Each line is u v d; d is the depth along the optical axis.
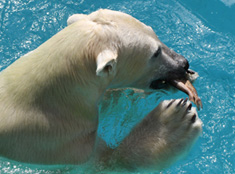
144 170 6.11
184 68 6.48
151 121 6.22
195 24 9.61
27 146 5.30
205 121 7.35
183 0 10.45
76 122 5.44
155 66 6.24
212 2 10.70
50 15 9.27
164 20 9.54
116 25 5.50
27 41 8.55
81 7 9.69
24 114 5.18
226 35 9.47
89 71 5.32
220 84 8.03
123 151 6.04
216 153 6.87
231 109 7.58
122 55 5.59
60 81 5.20
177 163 6.64
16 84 5.27
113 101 7.03
